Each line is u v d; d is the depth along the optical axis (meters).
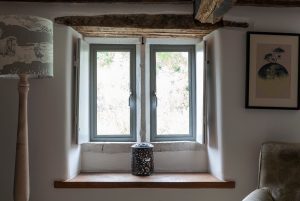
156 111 3.09
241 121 2.67
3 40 2.02
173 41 3.06
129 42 3.05
